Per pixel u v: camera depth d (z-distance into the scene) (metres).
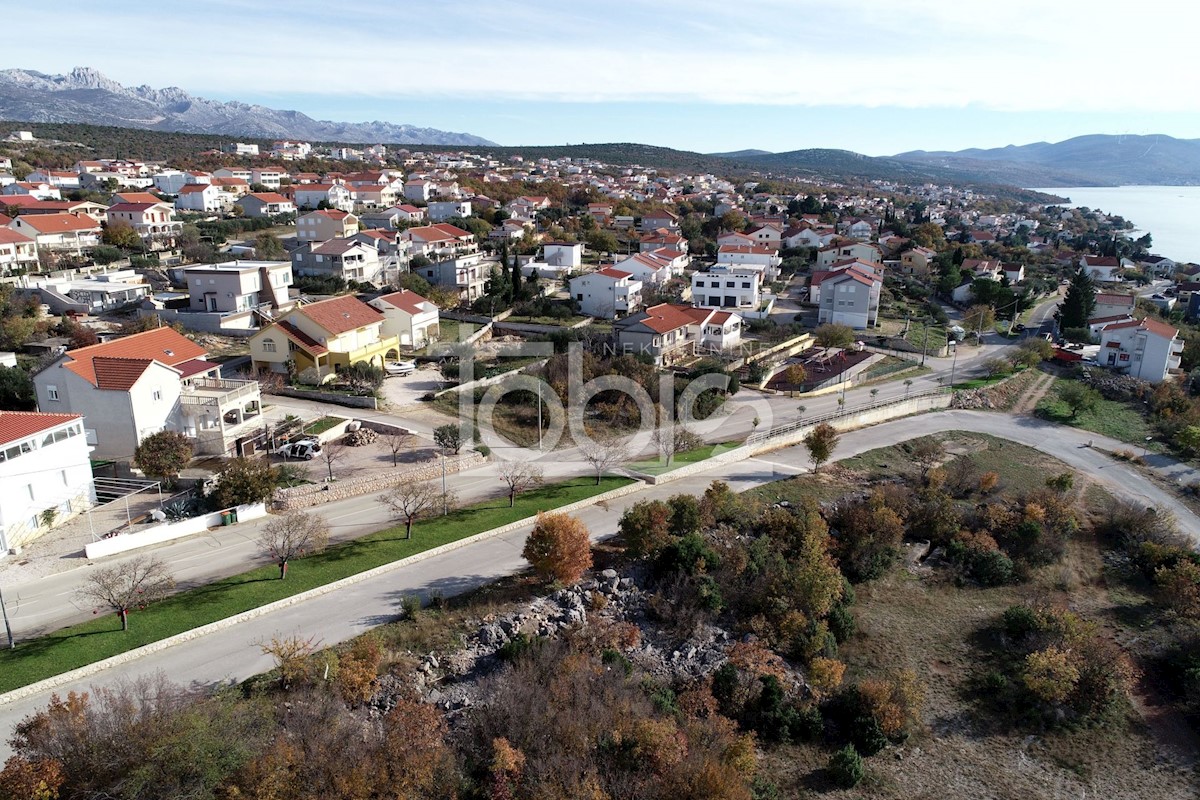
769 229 156.62
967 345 103.81
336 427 58.56
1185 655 42.84
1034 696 39.25
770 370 82.44
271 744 26.39
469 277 105.12
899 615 45.66
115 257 104.50
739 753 31.42
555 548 39.47
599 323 96.56
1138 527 55.00
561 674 33.12
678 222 173.38
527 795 27.42
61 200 133.00
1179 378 91.69
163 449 46.97
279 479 48.44
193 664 32.38
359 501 49.06
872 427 72.12
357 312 74.06
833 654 40.69
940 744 36.38
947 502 54.16
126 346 54.38
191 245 110.62
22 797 22.94
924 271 147.50
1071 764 35.91
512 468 54.25
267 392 65.62
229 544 42.47
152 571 37.16
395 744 27.12
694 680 36.59
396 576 40.75
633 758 29.59
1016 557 51.97
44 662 31.45
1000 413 80.00
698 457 59.78
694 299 107.56
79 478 44.59
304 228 124.75
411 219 144.88
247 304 83.19
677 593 41.41
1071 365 96.88
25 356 67.62
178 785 24.08
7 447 39.62
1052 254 188.62
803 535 47.22
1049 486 60.19
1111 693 40.00
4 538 39.53
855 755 33.41
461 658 34.59
